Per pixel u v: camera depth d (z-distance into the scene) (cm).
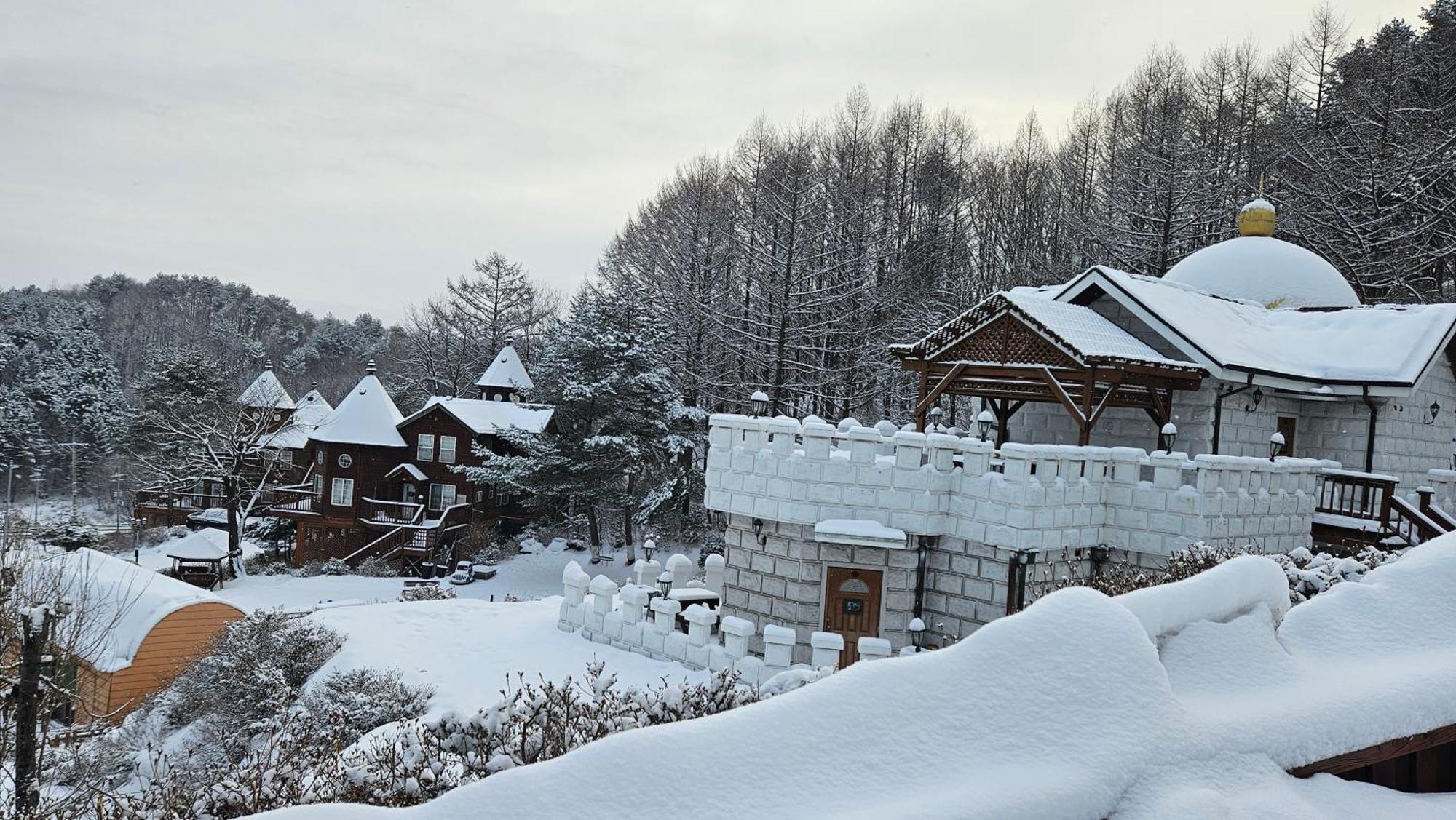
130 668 2562
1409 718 451
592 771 337
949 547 1912
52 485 8500
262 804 921
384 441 5506
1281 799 376
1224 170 4856
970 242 6028
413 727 1068
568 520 5312
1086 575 1911
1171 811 348
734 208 5709
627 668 1930
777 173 5247
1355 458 2388
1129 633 412
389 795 892
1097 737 376
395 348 9800
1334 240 4234
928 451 1903
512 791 330
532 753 910
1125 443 2319
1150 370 2036
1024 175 5881
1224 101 5325
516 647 2103
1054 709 387
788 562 1977
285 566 5319
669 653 1975
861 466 1912
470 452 5528
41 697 1609
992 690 393
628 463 4766
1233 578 512
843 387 4834
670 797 334
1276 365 2241
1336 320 2572
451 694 1791
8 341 10188
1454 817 416
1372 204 4228
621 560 4988
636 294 5109
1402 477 2461
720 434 2062
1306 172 4538
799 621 1956
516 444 5159
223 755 1667
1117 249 4753
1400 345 2378
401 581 4788
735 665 1802
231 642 2162
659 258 6253
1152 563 1842
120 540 5919
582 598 2230
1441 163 4012
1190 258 3095
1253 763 395
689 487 4781
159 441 5972
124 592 2739
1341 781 427
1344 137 4562
